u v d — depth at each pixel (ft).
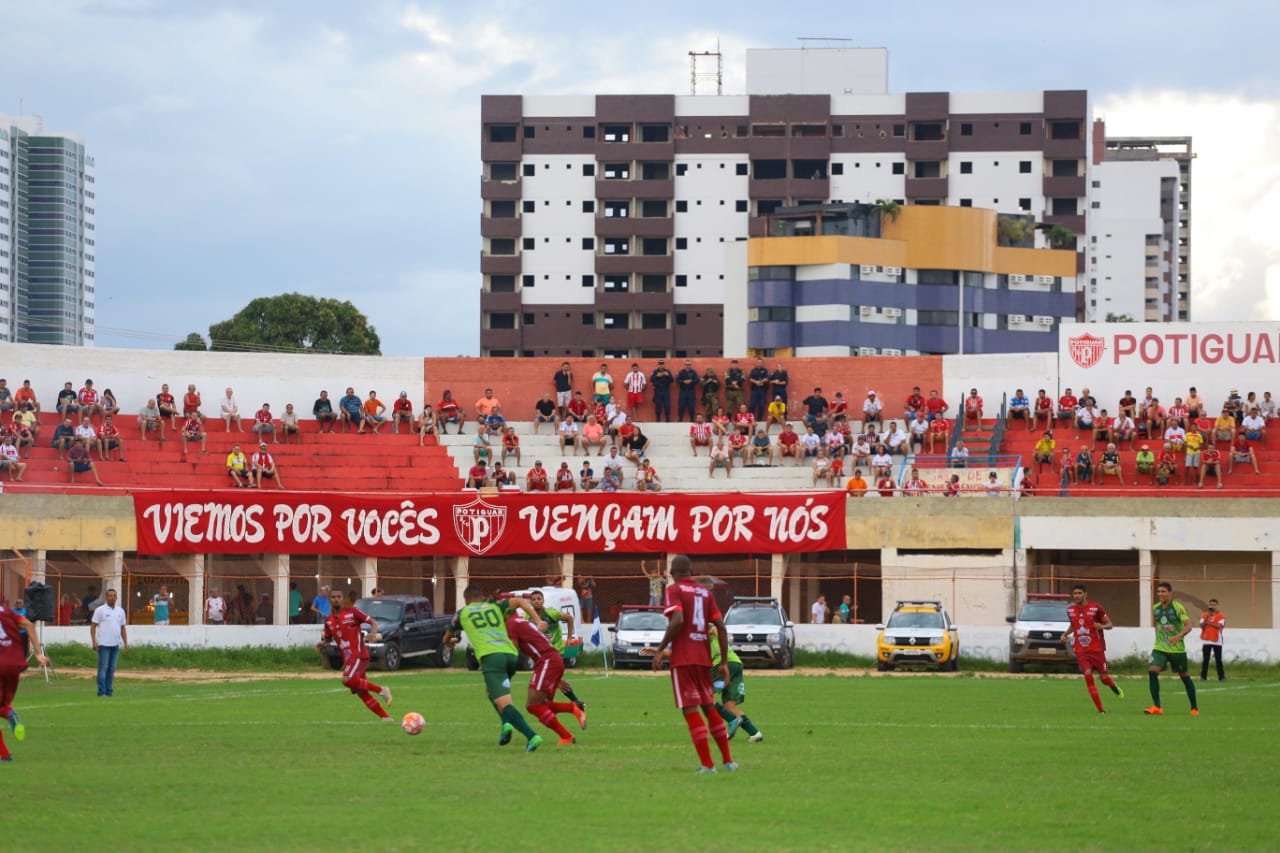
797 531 211.61
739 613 186.50
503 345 562.66
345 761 76.89
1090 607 111.55
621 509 211.82
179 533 206.90
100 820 57.72
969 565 212.02
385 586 224.53
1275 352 249.34
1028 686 147.95
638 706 116.88
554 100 564.71
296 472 238.07
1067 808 60.80
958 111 552.82
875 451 239.30
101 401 238.07
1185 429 232.73
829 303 412.77
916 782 68.39
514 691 133.69
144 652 180.86
